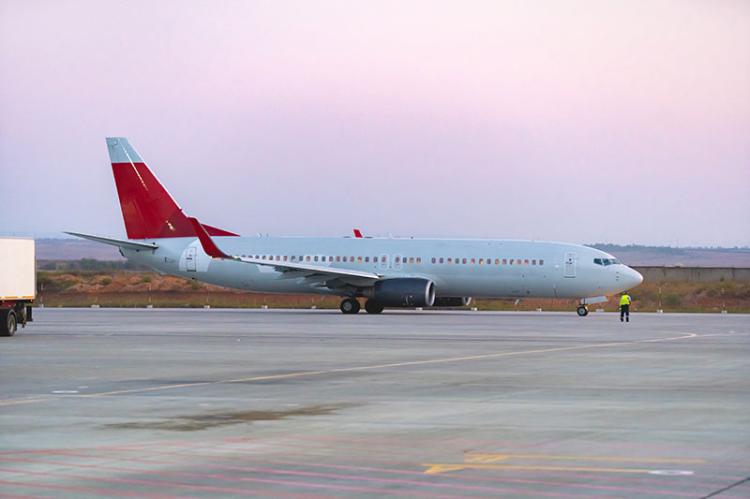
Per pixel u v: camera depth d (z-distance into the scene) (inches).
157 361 2027.6
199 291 7126.0
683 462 933.8
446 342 2573.8
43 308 5044.3
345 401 1391.5
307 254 4320.9
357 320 3695.9
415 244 4249.5
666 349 2345.0
